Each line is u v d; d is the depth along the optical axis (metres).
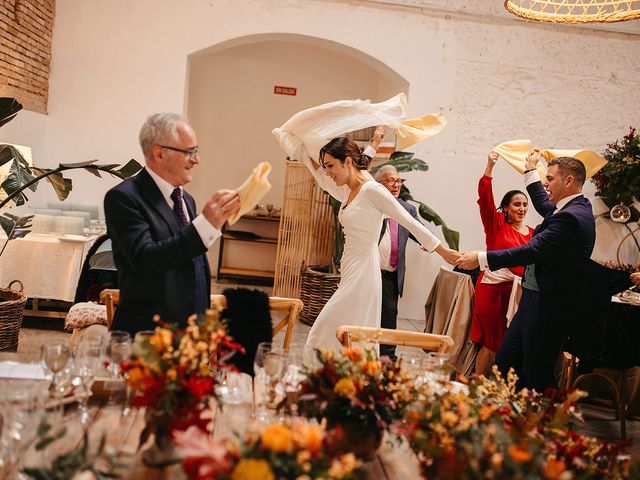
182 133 2.44
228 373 2.19
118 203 2.38
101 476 1.45
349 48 7.49
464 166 7.57
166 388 1.61
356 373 1.83
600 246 7.64
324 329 3.55
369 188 3.47
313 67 9.57
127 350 1.92
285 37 7.51
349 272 3.55
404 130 4.31
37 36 6.72
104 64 7.17
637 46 7.62
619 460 1.77
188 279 2.51
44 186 7.17
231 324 3.08
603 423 4.65
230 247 9.82
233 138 9.62
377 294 3.54
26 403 1.59
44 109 7.08
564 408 1.92
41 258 5.49
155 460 1.66
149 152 2.47
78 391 1.94
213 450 1.37
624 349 4.30
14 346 4.51
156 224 2.43
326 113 4.00
